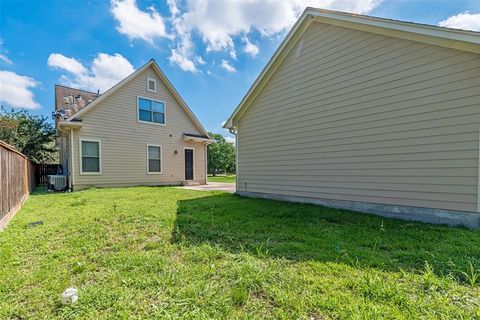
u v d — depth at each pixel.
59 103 13.86
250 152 8.16
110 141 11.23
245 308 1.84
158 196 8.02
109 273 2.47
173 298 1.97
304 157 6.45
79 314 1.81
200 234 3.71
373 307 1.77
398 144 4.66
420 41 4.34
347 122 5.48
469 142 3.86
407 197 4.54
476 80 3.79
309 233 3.74
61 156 14.17
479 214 3.76
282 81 7.05
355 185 5.32
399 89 4.64
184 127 14.27
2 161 4.34
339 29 5.62
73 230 4.01
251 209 5.61
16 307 1.93
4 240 3.54
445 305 1.79
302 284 2.14
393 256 2.75
